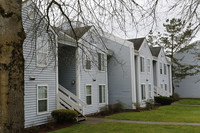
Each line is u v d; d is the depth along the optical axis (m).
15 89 3.13
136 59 21.53
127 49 19.72
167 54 33.38
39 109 11.12
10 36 3.17
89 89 16.06
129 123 12.04
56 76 12.45
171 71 34.88
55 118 11.38
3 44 3.09
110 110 17.09
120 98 19.88
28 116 10.33
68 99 12.72
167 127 10.70
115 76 20.22
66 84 15.18
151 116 15.07
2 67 3.04
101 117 14.73
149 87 24.20
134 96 19.23
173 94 33.31
